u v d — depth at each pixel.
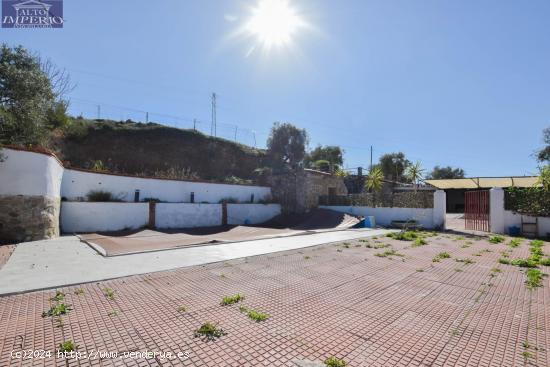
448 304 4.49
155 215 15.12
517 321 3.88
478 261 7.43
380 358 2.98
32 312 3.92
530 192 12.80
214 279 5.61
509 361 2.94
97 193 13.95
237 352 3.06
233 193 19.80
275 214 21.09
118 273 5.76
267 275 5.96
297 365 2.85
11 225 9.47
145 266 6.38
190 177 24.33
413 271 6.41
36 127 11.88
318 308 4.29
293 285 5.35
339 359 2.95
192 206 16.55
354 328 3.66
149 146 27.97
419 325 3.76
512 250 9.02
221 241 10.13
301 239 10.95
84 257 7.26
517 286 5.39
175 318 3.84
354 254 8.14
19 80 11.49
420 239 10.74
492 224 13.62
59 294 4.58
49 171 10.53
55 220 11.16
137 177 15.59
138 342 3.21
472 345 3.26
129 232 13.12
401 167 44.53
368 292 5.02
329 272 6.26
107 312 3.98
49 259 6.98
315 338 3.39
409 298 4.75
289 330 3.58
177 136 30.03
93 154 24.72
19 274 5.59
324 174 22.86
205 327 3.51
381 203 17.84
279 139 31.09
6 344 3.11
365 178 28.20
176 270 6.16
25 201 9.76
